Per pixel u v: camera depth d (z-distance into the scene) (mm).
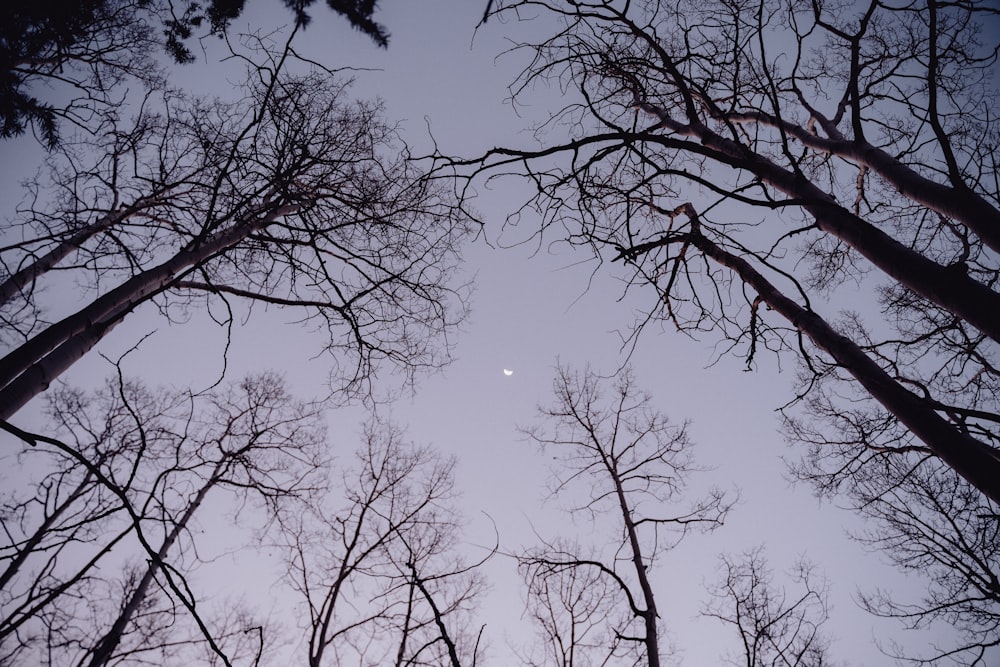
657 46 4020
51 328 4125
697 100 6070
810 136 6281
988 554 7695
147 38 7508
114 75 7707
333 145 5344
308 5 3430
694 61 4883
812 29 4270
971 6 2908
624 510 8391
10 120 5664
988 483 2973
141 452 1796
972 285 3059
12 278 4766
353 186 5758
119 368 1981
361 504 9539
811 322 4371
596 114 3826
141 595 7023
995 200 5191
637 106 6086
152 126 5957
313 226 4883
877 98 6496
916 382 5859
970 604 8188
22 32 5863
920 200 3908
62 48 6457
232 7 3541
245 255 5973
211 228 3021
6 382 3668
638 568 7387
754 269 5070
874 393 3852
